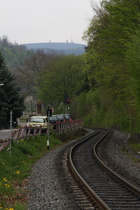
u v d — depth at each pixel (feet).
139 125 167.53
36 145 129.90
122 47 130.31
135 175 72.23
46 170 78.48
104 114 349.82
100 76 167.94
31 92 440.04
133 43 112.68
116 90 151.02
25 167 82.28
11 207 46.34
